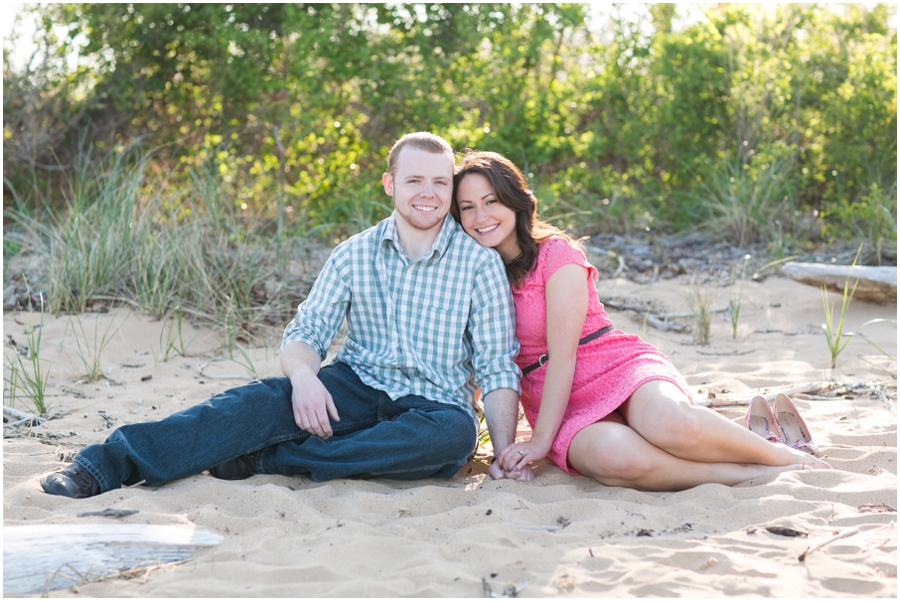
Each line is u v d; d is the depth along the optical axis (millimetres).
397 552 2027
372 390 2758
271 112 8062
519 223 2793
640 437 2516
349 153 7828
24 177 7695
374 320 2816
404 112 7973
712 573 1907
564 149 8367
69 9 7840
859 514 2227
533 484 2578
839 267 5352
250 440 2584
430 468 2627
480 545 2029
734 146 8391
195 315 4902
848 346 4559
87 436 3082
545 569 1924
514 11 8141
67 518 2143
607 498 2453
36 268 5414
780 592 1800
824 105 8258
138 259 5148
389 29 8141
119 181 6699
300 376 2650
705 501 2373
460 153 3000
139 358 4355
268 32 8008
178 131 8336
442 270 2771
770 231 7348
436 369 2771
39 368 4031
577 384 2770
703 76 8164
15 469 2600
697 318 5020
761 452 2557
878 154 7824
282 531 2152
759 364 4234
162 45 8180
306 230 7047
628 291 5938
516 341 2834
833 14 8641
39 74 7641
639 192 8539
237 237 5543
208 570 1921
